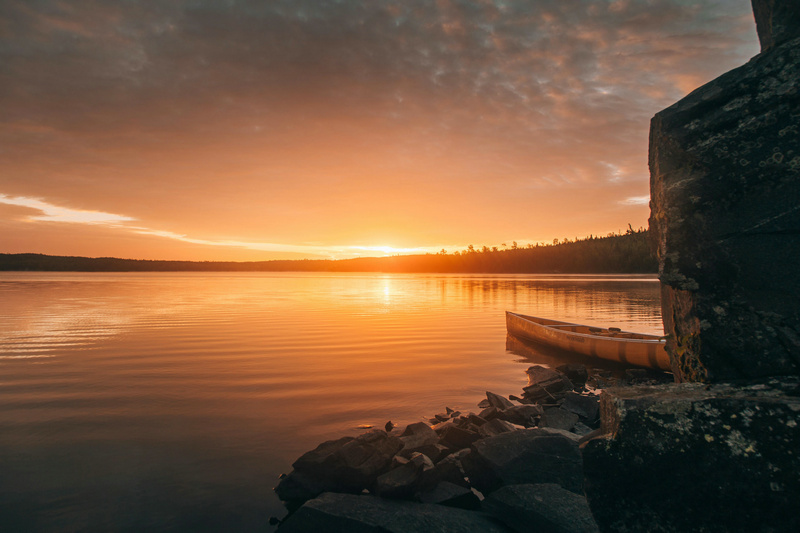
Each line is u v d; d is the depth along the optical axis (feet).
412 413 24.81
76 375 33.12
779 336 5.90
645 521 5.56
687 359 6.96
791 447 4.87
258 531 13.83
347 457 14.87
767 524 4.92
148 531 13.83
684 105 6.93
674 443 5.43
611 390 6.47
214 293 140.77
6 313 77.41
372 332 56.75
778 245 6.03
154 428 22.30
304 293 144.66
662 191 6.97
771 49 6.54
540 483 13.12
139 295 126.41
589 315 77.20
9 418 23.62
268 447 20.08
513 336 52.95
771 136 6.14
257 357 40.27
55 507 15.15
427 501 13.28
